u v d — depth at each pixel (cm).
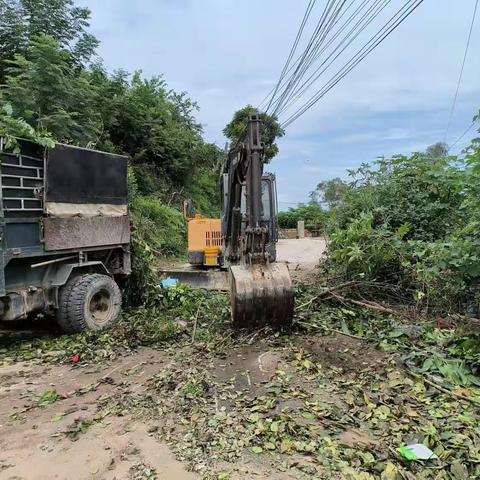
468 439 326
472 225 459
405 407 376
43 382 479
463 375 433
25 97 1085
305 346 525
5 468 320
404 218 854
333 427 347
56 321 679
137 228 905
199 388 422
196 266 1083
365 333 584
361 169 1001
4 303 579
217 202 2470
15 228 567
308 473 294
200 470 304
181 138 2106
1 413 406
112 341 595
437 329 581
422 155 898
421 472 294
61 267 650
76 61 1545
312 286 812
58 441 353
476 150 464
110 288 695
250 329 560
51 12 1448
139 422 374
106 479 302
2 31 1366
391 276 774
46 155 605
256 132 598
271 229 994
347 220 1001
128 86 1981
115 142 1808
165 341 593
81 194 668
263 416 366
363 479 285
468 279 490
